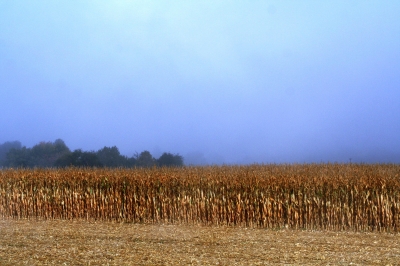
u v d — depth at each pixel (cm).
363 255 1056
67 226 1545
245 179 1622
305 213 1509
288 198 1531
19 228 1485
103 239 1273
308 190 1516
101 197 1719
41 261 987
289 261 992
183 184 1648
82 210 1747
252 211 1555
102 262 982
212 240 1264
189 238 1298
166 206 1656
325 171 1934
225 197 1594
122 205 1712
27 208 1775
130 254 1063
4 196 1800
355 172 1816
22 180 1797
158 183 1675
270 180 1603
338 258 1023
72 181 1759
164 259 1009
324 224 1508
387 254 1068
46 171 1923
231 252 1090
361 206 1462
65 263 970
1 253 1064
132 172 1855
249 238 1302
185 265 956
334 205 1487
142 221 1672
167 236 1334
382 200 1432
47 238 1281
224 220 1591
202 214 1619
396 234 1375
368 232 1423
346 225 1480
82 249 1120
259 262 982
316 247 1154
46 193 1762
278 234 1383
